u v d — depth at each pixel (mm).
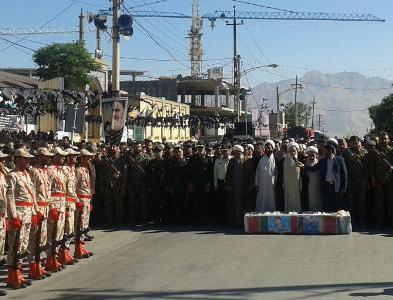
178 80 67688
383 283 8930
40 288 9016
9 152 10648
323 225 13781
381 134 15039
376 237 13320
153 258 11164
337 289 8578
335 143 15414
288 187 15070
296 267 10117
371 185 14859
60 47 38281
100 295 8469
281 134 64750
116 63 22625
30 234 9695
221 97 77938
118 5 22641
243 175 15234
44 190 9977
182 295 8336
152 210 16078
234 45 49062
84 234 12117
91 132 26328
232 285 8891
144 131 35062
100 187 15648
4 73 34719
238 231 14578
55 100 19000
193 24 79250
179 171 15883
